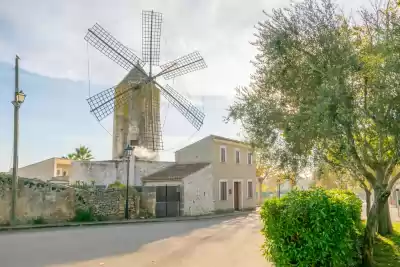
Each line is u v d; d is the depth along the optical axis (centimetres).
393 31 801
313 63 880
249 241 1560
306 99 900
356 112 825
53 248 1351
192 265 1057
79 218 2425
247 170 4159
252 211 3981
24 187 2184
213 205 3453
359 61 848
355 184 1688
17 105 2094
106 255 1215
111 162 3506
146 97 3444
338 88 794
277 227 746
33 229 2011
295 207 732
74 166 3641
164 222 2572
